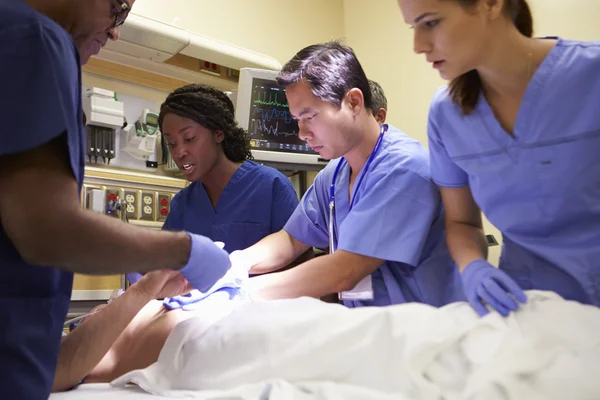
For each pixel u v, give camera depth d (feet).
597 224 3.34
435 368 2.54
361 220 4.34
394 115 10.71
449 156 3.90
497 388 2.22
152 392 2.94
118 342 3.72
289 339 2.82
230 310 3.59
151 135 9.13
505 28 3.11
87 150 8.40
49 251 2.16
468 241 3.89
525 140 3.36
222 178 6.12
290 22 11.76
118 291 5.98
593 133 3.14
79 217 2.21
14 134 2.16
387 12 11.26
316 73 4.46
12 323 2.33
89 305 7.45
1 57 2.21
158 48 8.63
